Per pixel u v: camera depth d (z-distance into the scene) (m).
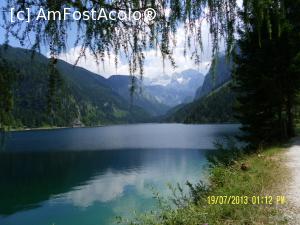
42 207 26.53
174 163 45.50
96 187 33.09
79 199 28.48
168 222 7.29
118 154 62.03
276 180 10.82
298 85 29.80
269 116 30.30
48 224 22.02
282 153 18.50
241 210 7.43
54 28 2.64
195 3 2.92
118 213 22.94
